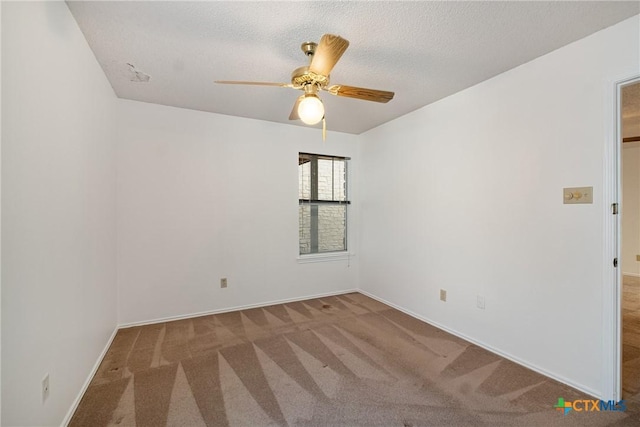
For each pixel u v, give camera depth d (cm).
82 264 185
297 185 382
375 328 293
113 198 271
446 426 161
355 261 428
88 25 175
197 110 324
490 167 244
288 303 373
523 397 185
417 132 320
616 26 174
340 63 221
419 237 318
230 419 166
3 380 107
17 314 116
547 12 163
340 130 405
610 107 176
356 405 178
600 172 181
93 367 208
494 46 198
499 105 237
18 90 116
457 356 237
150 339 267
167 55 210
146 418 166
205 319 318
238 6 159
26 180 122
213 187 333
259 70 232
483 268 251
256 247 358
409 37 188
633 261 501
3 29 106
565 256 198
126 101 292
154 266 306
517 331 226
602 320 181
